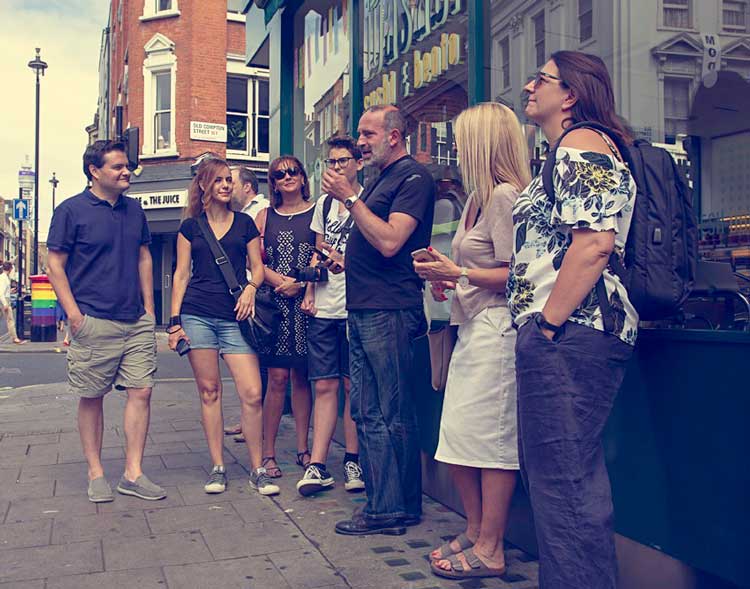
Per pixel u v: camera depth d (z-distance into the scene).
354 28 5.75
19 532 3.62
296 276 4.20
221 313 4.26
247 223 4.38
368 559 3.27
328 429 4.25
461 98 4.30
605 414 2.29
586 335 2.23
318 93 6.55
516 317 2.43
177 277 4.29
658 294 2.24
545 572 2.30
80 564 3.22
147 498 4.15
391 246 3.34
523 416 2.32
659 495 2.50
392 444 3.60
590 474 2.29
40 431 6.05
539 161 3.52
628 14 3.16
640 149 2.33
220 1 20.02
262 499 4.16
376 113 3.51
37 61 22.64
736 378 2.21
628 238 2.29
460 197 4.23
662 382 2.48
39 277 16.56
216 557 3.30
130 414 4.23
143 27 20.31
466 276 2.90
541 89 2.48
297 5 6.94
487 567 3.04
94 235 4.02
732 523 2.23
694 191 2.92
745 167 2.77
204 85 19.83
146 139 20.25
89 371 4.06
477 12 4.09
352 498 4.18
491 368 2.94
